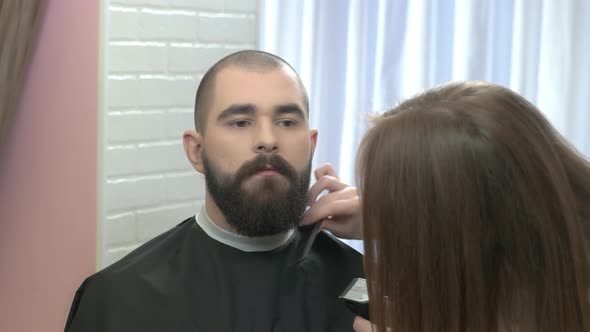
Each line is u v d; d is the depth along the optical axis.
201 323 1.29
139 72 1.79
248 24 2.00
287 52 2.12
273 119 1.30
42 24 1.79
